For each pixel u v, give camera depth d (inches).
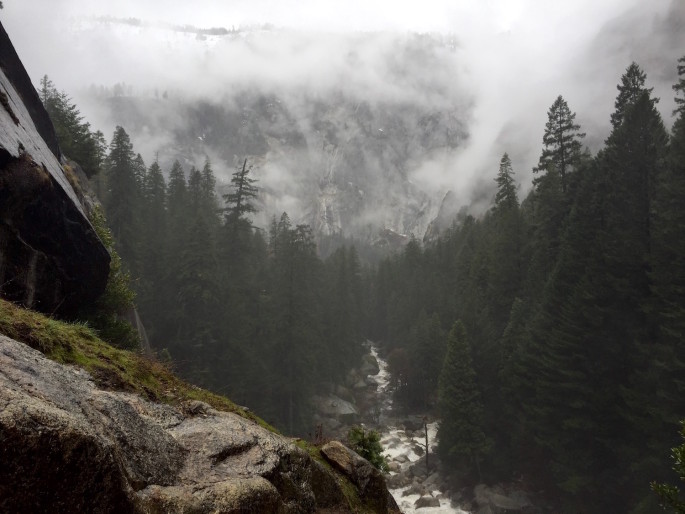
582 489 1143.0
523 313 1610.5
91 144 1332.4
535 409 1284.4
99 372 194.1
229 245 1849.2
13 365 131.6
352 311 2938.0
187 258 1540.4
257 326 1870.1
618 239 1186.0
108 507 106.0
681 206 1027.3
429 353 2266.2
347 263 3614.7
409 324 3122.5
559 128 1977.1
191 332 1519.4
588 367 1159.0
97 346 221.1
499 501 1316.4
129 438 143.3
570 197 1731.1
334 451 290.2
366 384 2650.1
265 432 215.8
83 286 529.0
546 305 1380.4
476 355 1633.9
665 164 1200.2
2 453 86.6
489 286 1991.9
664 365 961.5
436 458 1674.5
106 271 560.7
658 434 972.6
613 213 1262.3
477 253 2475.4
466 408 1483.8
